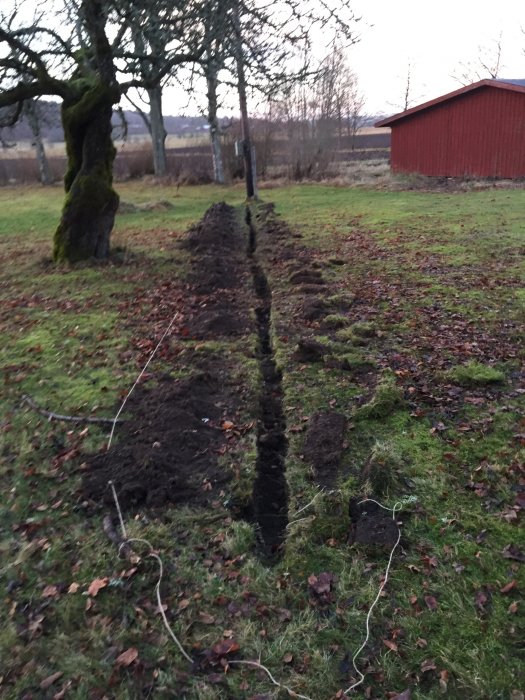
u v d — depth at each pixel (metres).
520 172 22.95
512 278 8.66
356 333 6.60
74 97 10.34
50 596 3.14
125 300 8.35
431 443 4.38
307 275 9.09
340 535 3.49
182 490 3.92
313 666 2.71
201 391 5.22
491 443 4.34
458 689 2.56
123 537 3.52
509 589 3.03
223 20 8.88
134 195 24.27
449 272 9.20
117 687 2.65
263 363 6.14
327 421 4.66
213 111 15.77
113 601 3.09
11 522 3.73
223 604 3.05
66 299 8.55
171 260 10.68
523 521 3.53
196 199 21.91
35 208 21.56
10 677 2.72
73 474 4.18
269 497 4.03
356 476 4.01
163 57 9.88
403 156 26.39
